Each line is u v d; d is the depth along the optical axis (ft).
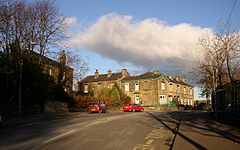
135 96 242.37
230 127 63.46
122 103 201.67
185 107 234.17
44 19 127.75
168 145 43.16
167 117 102.32
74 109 156.35
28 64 120.57
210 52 114.83
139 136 52.70
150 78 238.27
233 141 43.91
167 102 241.96
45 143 44.21
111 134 55.01
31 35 122.31
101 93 206.39
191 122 78.95
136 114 122.83
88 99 171.01
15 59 114.62
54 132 57.62
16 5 121.70
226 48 97.09
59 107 143.02
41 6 128.36
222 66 99.76
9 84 121.70
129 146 41.98
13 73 116.47
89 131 59.47
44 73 129.70
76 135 53.42
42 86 125.29
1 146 41.39
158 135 54.19
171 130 62.13
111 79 253.65
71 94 163.02
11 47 114.42
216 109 88.94
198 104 248.52
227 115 73.41
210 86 137.80
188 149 37.78
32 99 128.36
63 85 155.53
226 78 111.75
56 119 91.04
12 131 59.36
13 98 122.01
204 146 39.73
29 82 122.93
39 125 71.20
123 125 71.82
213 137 48.44
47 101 134.62
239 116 62.08
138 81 242.78
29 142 45.09
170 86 253.65
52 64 146.10
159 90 235.81
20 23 117.08
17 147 40.65
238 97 62.95
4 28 111.55
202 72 129.39
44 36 129.29
